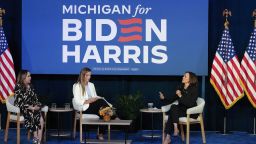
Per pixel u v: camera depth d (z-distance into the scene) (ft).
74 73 26.17
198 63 25.81
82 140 23.91
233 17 26.27
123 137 25.05
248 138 24.97
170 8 25.85
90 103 24.02
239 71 25.39
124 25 26.05
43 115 23.43
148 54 25.99
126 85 26.96
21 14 26.84
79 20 26.12
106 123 21.04
